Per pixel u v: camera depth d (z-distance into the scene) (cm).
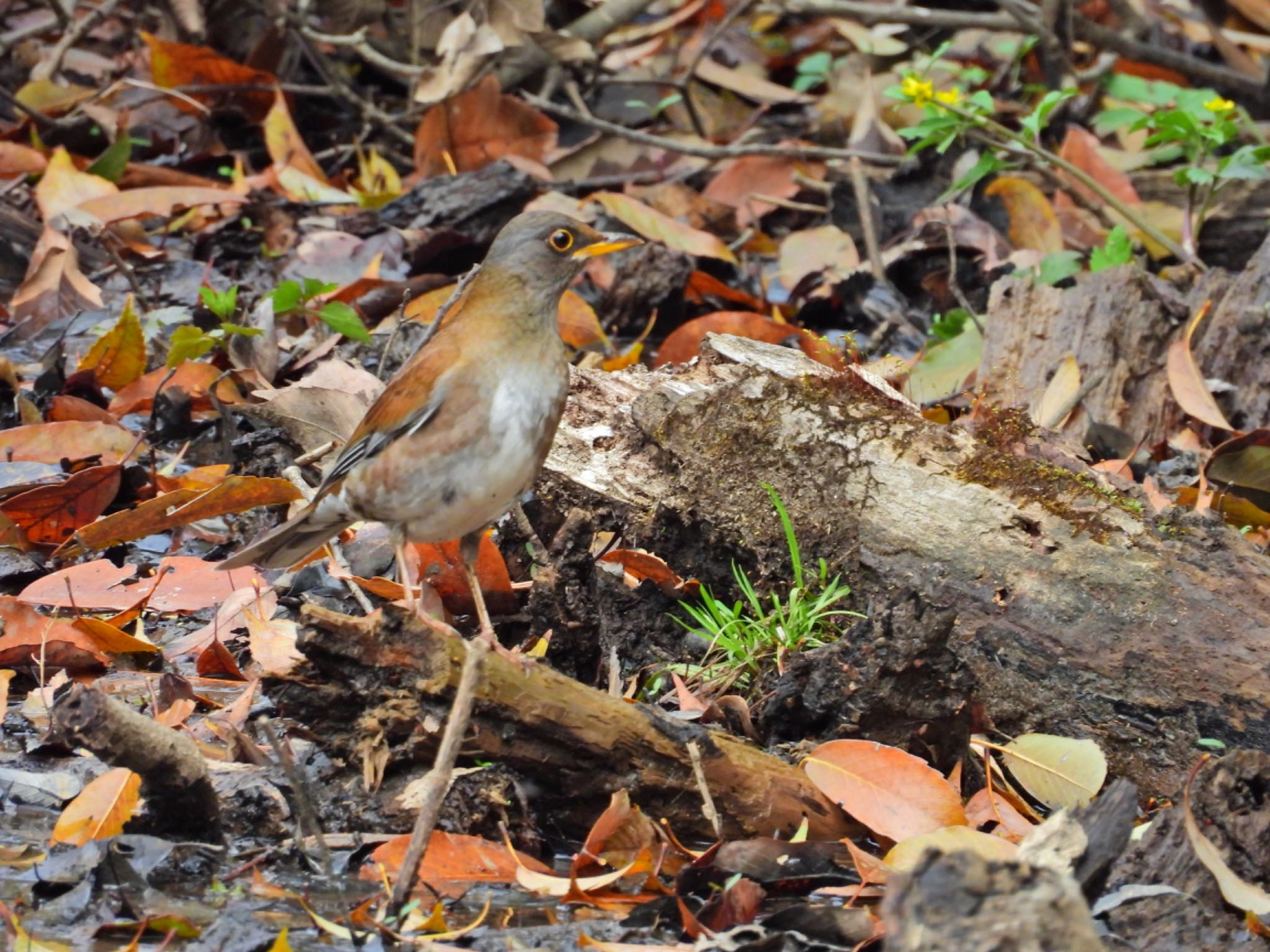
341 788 798
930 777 804
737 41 2195
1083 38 1988
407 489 849
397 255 1623
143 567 1094
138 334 1298
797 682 870
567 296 1502
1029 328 1380
